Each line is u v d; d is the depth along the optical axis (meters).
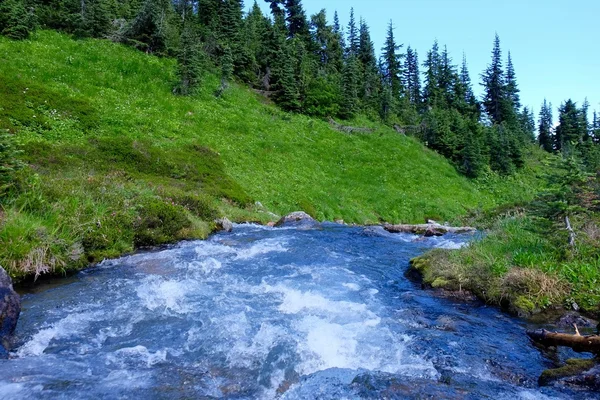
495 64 64.69
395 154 37.88
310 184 26.45
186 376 4.75
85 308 6.84
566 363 4.98
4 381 4.36
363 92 51.78
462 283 8.33
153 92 29.28
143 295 7.54
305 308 7.11
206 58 38.84
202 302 7.24
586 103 68.75
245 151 27.14
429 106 60.47
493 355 5.45
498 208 21.67
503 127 50.28
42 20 31.17
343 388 4.36
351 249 12.98
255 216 18.75
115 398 4.14
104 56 30.30
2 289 5.63
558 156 8.72
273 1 61.06
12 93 20.33
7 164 9.87
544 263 7.87
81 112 22.03
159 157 20.12
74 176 14.23
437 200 31.11
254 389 4.56
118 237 10.69
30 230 8.61
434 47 75.50
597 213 9.19
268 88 42.31
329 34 60.03
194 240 12.80
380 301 7.85
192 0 51.03
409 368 5.05
